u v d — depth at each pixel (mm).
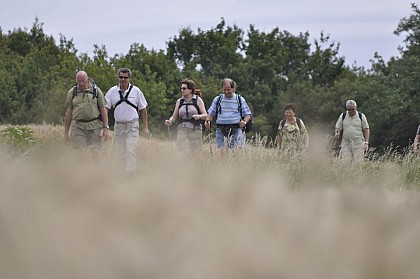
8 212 4391
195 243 3955
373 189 6441
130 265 3619
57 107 104438
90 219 4328
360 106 132625
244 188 5566
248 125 27562
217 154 22297
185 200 5012
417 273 3848
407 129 119688
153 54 138750
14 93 111438
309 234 4309
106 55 123562
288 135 27406
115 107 25453
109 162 6773
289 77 162875
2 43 156000
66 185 5070
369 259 3900
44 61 123812
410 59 125688
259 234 4230
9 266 3648
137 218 4430
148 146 25984
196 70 158125
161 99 118938
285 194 5684
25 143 22859
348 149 31328
